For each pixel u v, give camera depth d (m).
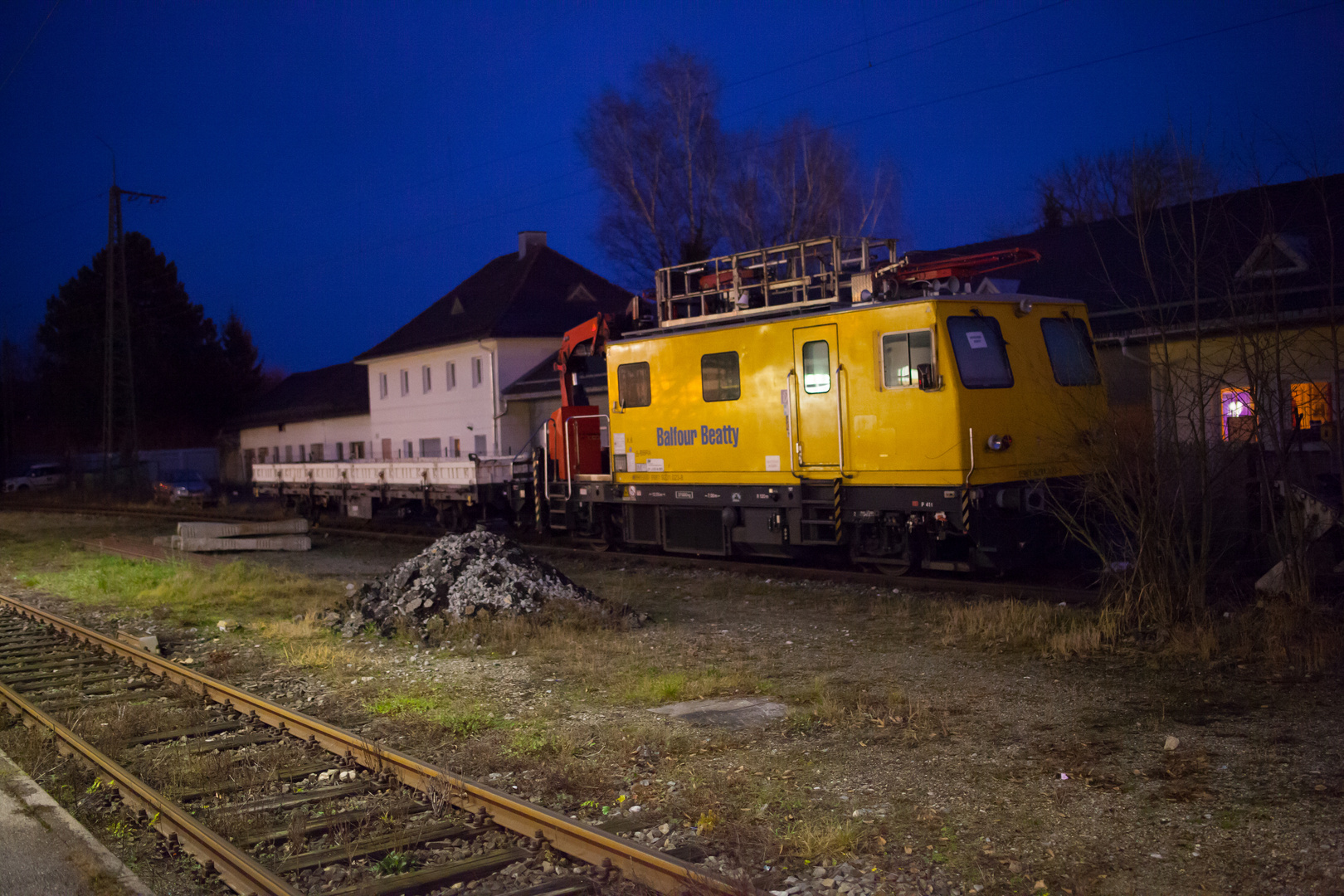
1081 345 12.92
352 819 5.34
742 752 6.47
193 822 5.16
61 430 61.00
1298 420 9.16
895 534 12.59
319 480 28.53
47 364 67.81
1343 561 9.45
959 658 8.77
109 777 6.11
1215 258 10.13
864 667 8.70
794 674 8.59
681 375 14.84
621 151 36.94
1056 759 6.02
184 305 63.72
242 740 7.05
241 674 9.44
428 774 5.79
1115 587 9.95
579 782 5.93
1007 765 5.98
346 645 10.66
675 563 15.31
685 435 14.84
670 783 5.92
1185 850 4.67
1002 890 4.38
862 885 4.46
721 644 9.95
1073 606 10.27
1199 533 9.78
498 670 9.25
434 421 41.72
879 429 12.23
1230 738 6.20
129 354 42.00
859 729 6.85
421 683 8.82
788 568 13.80
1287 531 8.96
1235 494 10.84
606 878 4.56
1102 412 10.77
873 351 12.23
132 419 41.75
